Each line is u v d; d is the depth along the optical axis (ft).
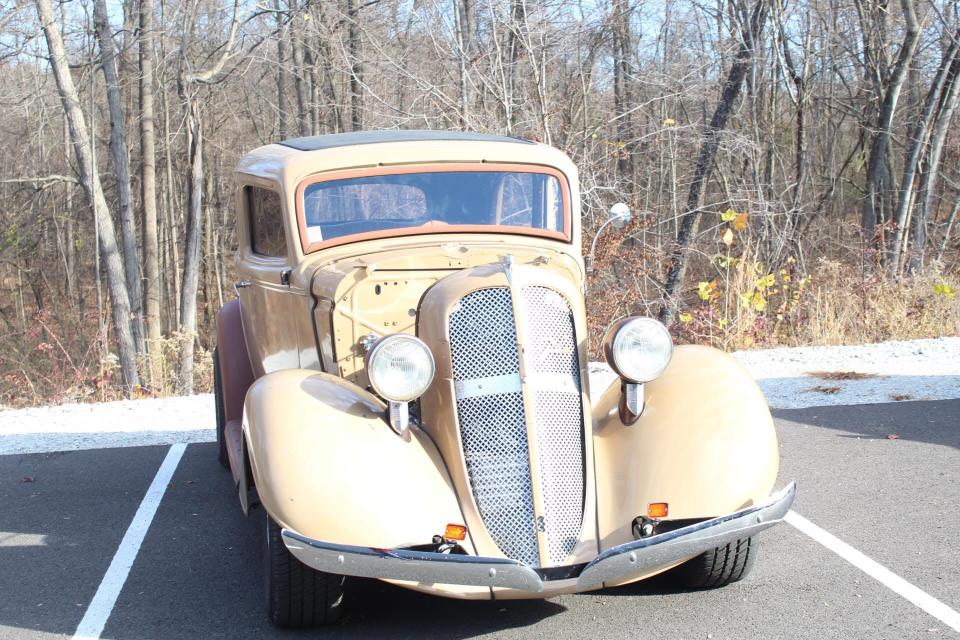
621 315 47.96
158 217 115.24
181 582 16.69
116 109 64.54
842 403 28.35
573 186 18.33
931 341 37.91
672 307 49.01
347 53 59.00
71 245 107.14
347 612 15.15
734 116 70.69
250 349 21.61
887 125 68.85
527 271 14.32
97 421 30.04
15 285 113.60
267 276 18.83
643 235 54.95
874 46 71.92
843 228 76.79
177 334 49.65
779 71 76.18
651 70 59.41
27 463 25.26
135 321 64.18
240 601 15.76
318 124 81.15
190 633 14.57
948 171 86.02
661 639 13.74
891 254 56.03
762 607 14.67
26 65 82.64
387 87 57.11
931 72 78.43
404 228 17.49
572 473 13.83
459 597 13.20
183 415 30.40
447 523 13.21
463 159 17.97
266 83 106.42
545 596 13.04
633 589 15.62
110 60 64.34
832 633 13.66
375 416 13.93
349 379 15.55
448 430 13.88
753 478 13.67
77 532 19.58
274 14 69.87
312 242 17.44
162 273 115.85
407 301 15.67
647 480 13.73
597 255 46.06
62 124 97.25
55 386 50.75
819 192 86.02
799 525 18.38
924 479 20.94
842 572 15.94
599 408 15.43
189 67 66.23
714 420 14.16
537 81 49.11
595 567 12.63
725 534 13.08
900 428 25.29
